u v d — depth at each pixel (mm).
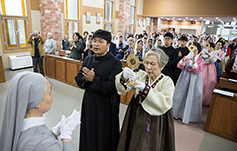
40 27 7035
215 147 2453
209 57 3584
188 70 2848
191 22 18875
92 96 1615
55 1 6734
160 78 1363
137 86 1231
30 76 721
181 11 12492
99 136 1600
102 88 1520
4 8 6086
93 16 9469
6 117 715
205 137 2678
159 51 1282
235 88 2936
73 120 925
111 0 10547
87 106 1632
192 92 2879
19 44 6648
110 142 1663
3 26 6105
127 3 11266
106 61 1643
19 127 677
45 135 729
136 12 13289
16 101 681
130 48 4035
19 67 6445
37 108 750
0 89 4359
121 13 11180
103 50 1612
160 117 1317
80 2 8664
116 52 5980
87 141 1643
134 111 1404
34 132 716
